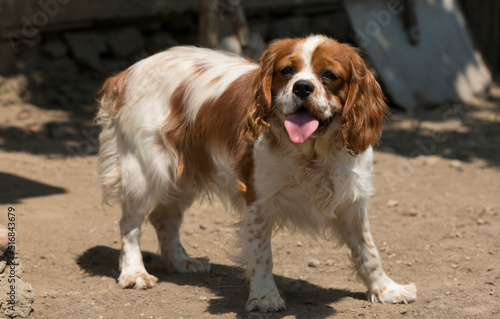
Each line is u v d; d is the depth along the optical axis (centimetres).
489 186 902
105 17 1277
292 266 605
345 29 1612
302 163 462
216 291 535
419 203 826
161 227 595
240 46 1098
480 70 1464
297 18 1577
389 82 1316
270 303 474
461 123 1265
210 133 523
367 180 483
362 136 447
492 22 1666
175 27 1409
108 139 576
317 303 497
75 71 1276
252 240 482
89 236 676
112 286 537
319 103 426
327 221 500
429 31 1409
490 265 596
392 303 495
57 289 521
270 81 452
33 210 738
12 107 1186
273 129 457
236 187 518
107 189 571
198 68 559
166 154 546
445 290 521
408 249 652
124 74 588
